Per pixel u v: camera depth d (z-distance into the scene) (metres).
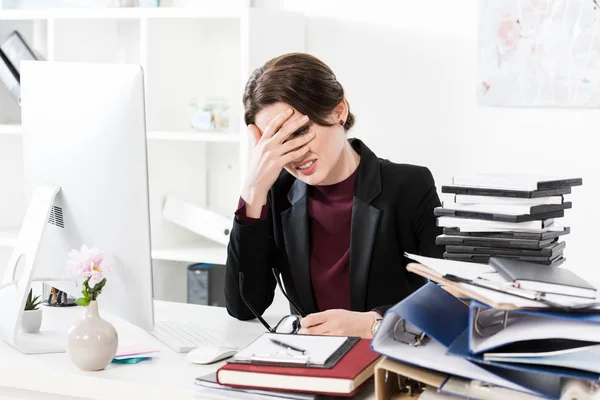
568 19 2.96
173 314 2.02
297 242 1.91
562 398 1.13
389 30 3.22
